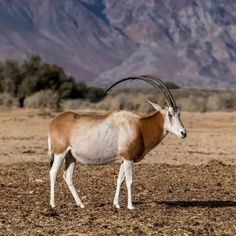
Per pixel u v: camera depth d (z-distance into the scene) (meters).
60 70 166.88
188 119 113.94
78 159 36.78
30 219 33.59
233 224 32.88
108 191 42.94
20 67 159.50
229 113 132.12
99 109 138.75
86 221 33.19
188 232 31.28
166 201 39.66
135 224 32.69
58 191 42.66
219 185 45.97
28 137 80.06
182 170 52.56
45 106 135.88
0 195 41.00
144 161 59.91
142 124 36.84
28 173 49.78
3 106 136.25
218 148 72.12
